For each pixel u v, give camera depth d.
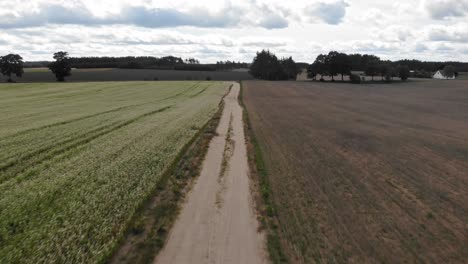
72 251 7.84
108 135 20.28
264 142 19.69
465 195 11.91
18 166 14.13
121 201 10.52
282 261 7.71
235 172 13.97
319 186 12.47
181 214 10.01
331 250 8.17
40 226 8.95
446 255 8.08
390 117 31.66
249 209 10.41
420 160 16.42
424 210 10.56
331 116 31.61
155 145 17.75
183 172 13.78
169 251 8.07
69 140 18.92
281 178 13.29
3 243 8.12
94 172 13.30
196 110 32.91
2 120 26.67
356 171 14.45
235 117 29.48
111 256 7.78
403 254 8.08
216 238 8.66
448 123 28.39
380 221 9.73
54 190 11.40
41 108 35.22
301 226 9.34
